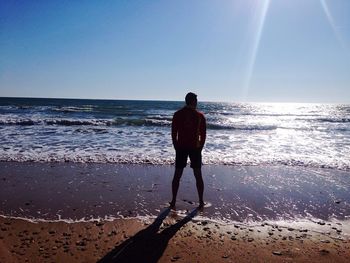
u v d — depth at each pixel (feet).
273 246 13.41
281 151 39.11
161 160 30.83
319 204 18.99
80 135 50.16
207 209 17.69
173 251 12.66
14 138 44.78
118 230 14.57
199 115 17.61
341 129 77.00
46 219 15.74
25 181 22.61
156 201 18.78
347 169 28.99
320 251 13.01
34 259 11.68
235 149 39.68
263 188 22.13
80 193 20.02
